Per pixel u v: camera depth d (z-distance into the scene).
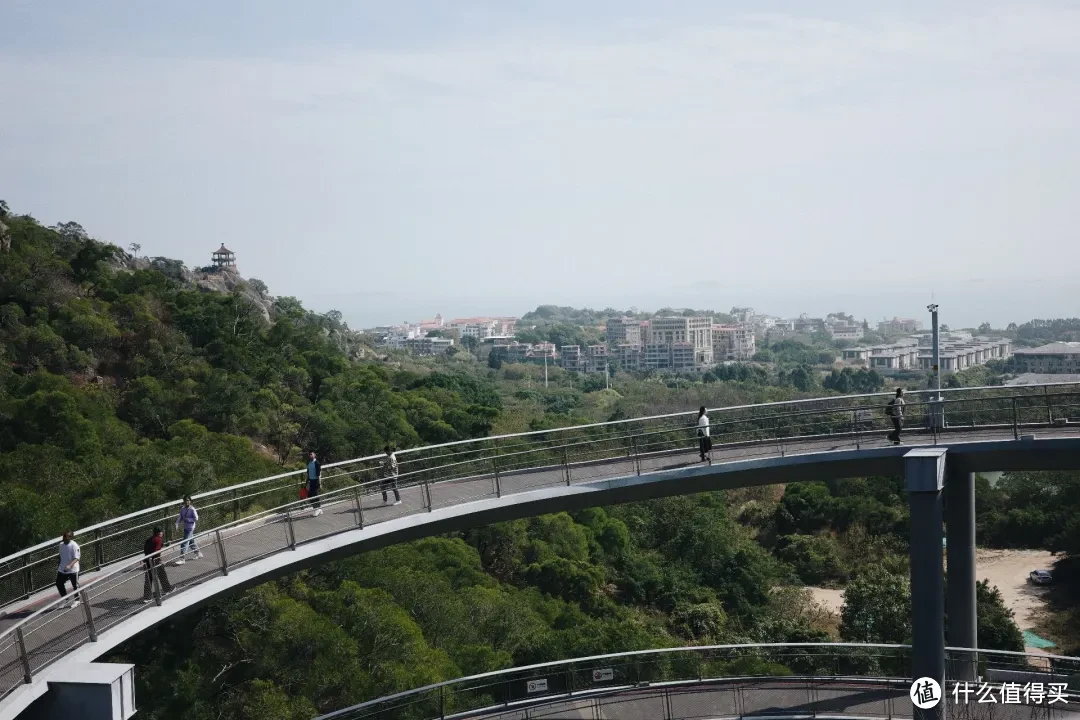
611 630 50.12
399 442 76.50
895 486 86.88
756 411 81.31
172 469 43.56
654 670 28.59
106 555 27.95
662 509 85.38
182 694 36.22
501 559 69.44
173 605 20.03
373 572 50.00
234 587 21.59
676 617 66.50
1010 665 28.95
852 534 81.12
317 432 72.12
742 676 26.20
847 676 25.69
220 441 56.09
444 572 58.31
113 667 17.36
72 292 85.25
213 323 89.94
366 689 37.38
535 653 45.25
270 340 98.50
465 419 86.94
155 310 89.25
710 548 77.44
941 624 23.97
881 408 27.27
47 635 18.58
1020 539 80.00
